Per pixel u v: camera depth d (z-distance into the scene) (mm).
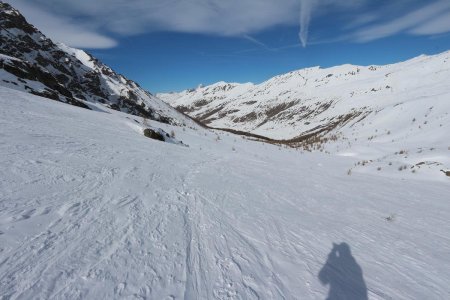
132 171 7359
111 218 4391
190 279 3299
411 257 5027
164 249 3824
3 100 14602
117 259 3363
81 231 3818
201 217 5219
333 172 17047
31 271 2846
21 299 2471
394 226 6703
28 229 3562
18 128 9266
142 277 3143
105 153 8750
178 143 19016
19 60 32594
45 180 5301
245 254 4137
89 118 17859
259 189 8336
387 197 10281
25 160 6094
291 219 6027
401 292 3861
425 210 8844
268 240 4770
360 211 7688
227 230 4855
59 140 8922
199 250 4000
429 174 18031
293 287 3533
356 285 3854
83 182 5695
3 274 2719
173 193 6293
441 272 4594
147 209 5047
